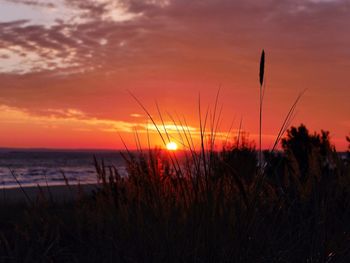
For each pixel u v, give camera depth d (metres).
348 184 3.86
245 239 2.70
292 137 10.27
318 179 3.83
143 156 3.61
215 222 2.71
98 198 3.92
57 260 3.24
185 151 3.14
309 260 2.89
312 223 3.31
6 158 146.62
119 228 3.21
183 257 2.71
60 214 3.96
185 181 3.09
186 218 2.89
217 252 2.65
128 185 3.79
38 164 98.88
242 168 3.78
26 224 3.87
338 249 2.99
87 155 185.00
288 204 3.75
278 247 2.91
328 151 4.48
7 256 3.22
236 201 2.89
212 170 3.10
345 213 3.44
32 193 15.96
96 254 3.15
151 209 3.10
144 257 2.84
